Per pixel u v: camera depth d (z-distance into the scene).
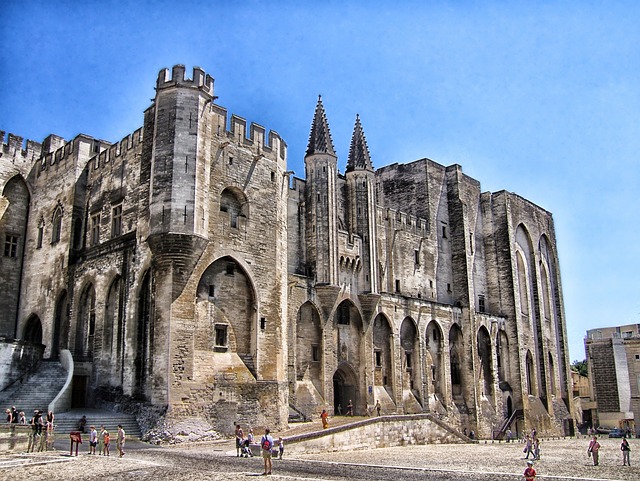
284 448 34.25
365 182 58.06
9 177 53.78
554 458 42.56
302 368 49.88
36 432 31.30
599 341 99.19
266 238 45.38
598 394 97.62
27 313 51.44
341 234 54.69
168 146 40.19
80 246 49.06
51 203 52.22
